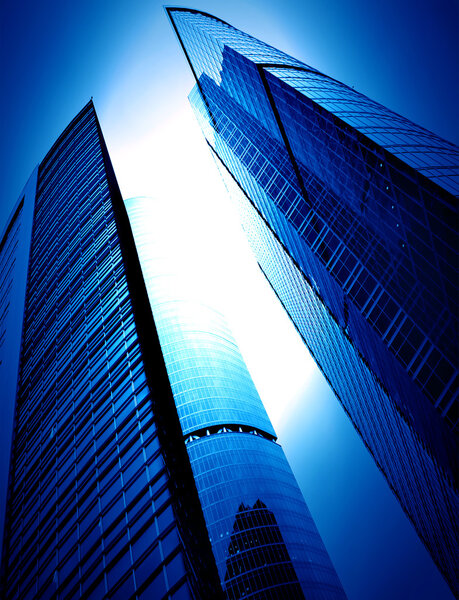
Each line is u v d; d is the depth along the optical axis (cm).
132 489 5150
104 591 4491
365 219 6406
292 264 11031
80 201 13188
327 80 10062
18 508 7419
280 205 10000
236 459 12031
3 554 6775
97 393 6994
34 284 13012
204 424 12694
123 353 7031
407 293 5647
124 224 9338
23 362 10988
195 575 4125
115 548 4791
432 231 4956
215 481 11312
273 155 10362
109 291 8662
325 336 10725
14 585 5991
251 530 10431
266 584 9438
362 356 7994
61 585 5050
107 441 6056
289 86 8038
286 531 10912
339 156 6881
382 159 5616
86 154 15275
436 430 5628
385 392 7512
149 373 6181
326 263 7856
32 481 7412
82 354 8156
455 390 4919
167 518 4553
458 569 9869
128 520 4897
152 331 7075
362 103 8256
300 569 10194
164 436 5334
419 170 4969
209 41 12238
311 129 7712
